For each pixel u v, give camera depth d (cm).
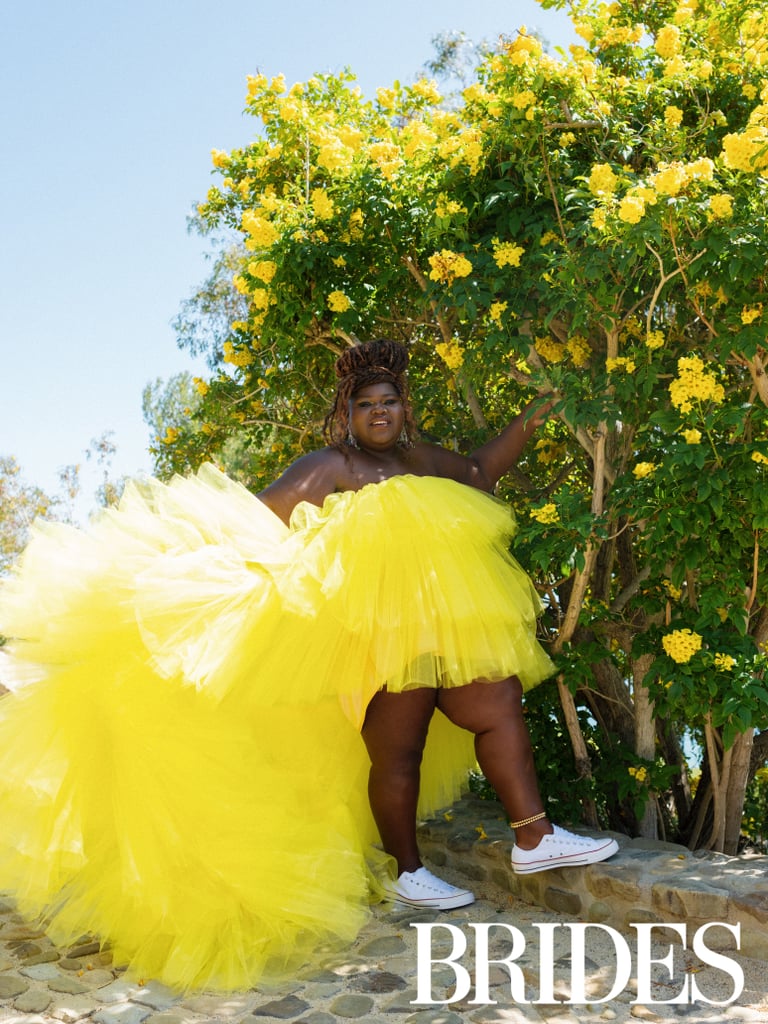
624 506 355
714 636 341
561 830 321
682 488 323
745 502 337
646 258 344
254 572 304
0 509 1717
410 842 333
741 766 401
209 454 632
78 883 307
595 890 312
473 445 498
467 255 382
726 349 324
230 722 309
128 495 328
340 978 279
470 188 384
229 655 289
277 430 613
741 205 315
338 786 335
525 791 318
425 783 368
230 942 285
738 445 323
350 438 339
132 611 293
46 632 304
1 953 307
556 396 349
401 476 315
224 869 286
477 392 489
